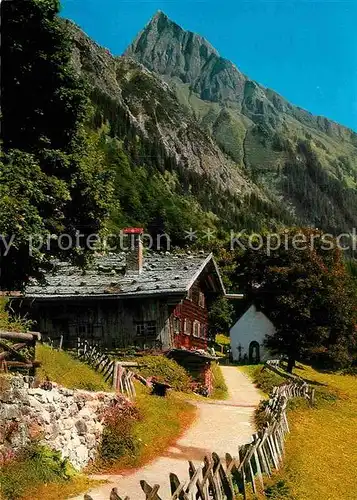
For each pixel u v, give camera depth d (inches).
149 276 1360.7
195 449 675.4
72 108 904.3
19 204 737.0
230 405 1049.5
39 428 486.9
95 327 1326.3
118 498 324.2
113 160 6028.5
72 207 942.4
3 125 858.8
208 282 1641.2
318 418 1031.0
